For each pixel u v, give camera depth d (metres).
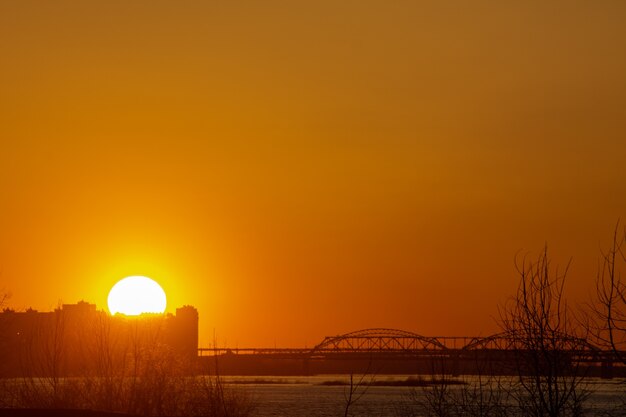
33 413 102.62
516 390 78.62
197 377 123.56
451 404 82.06
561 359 76.44
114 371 122.56
